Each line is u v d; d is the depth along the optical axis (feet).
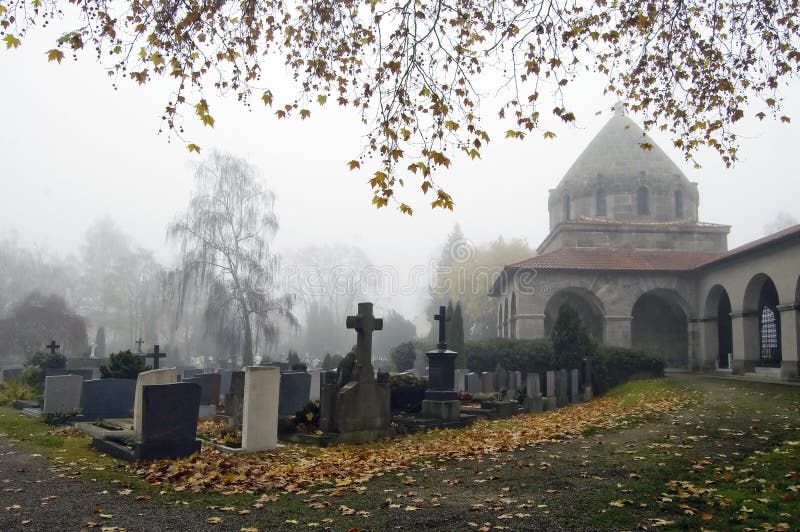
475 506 21.01
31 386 66.49
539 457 30.04
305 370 69.51
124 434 35.53
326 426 38.11
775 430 35.17
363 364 39.45
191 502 21.93
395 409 49.26
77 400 46.78
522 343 88.38
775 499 20.72
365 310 40.06
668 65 33.12
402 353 100.17
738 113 33.40
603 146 131.34
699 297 104.68
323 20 29.99
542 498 21.84
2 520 19.54
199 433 40.32
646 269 104.37
